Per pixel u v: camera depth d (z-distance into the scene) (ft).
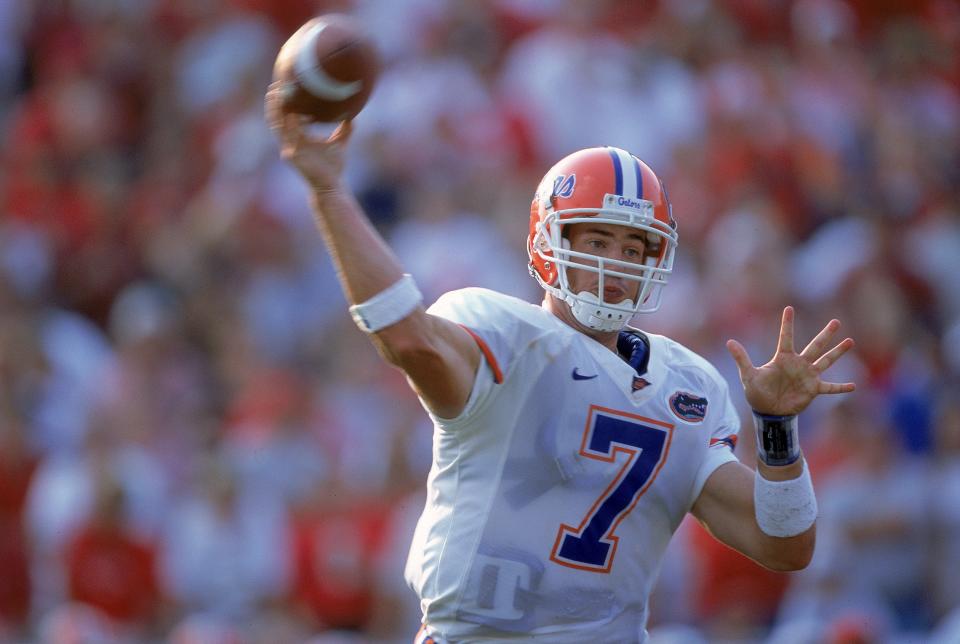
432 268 107.24
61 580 83.61
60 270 113.91
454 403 38.06
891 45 140.67
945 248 122.01
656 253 41.19
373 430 91.86
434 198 111.04
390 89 120.67
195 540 84.89
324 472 88.48
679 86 123.95
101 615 82.58
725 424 41.73
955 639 80.12
